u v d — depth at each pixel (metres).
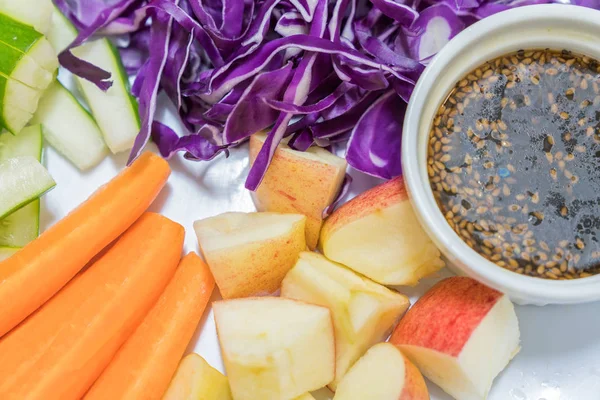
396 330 0.27
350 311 0.26
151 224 0.27
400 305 0.27
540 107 0.25
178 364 0.27
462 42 0.24
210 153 0.28
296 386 0.26
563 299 0.24
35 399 0.25
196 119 0.28
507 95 0.25
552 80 0.25
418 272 0.27
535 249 0.24
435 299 0.26
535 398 0.27
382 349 0.26
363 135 0.28
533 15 0.24
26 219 0.28
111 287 0.27
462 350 0.25
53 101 0.28
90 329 0.26
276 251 0.27
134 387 0.26
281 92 0.28
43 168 0.27
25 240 0.28
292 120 0.28
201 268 0.27
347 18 0.28
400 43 0.28
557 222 0.24
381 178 0.28
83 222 0.27
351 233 0.26
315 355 0.26
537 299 0.24
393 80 0.28
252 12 0.28
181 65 0.28
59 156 0.29
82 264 0.27
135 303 0.27
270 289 0.27
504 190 0.24
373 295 0.26
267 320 0.26
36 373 0.26
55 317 0.27
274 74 0.27
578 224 0.24
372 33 0.29
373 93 0.28
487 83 0.25
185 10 0.28
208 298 0.27
